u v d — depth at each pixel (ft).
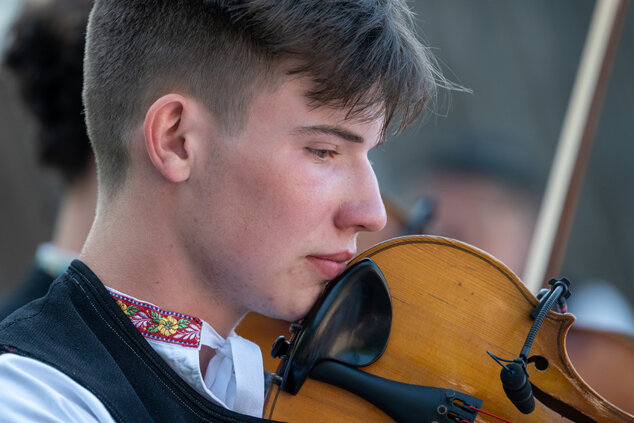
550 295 16.07
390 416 15.20
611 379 27.89
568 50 71.00
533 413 15.56
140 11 14.82
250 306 14.88
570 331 28.50
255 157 14.12
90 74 15.48
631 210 70.33
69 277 14.49
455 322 16.05
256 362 15.33
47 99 23.07
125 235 14.80
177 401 14.02
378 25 14.10
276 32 13.71
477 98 70.08
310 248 14.48
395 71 14.21
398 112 14.97
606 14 24.72
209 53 14.17
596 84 24.54
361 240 31.50
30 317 13.99
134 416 13.39
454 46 70.90
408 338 15.85
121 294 14.51
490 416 15.44
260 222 14.24
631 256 69.72
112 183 15.11
